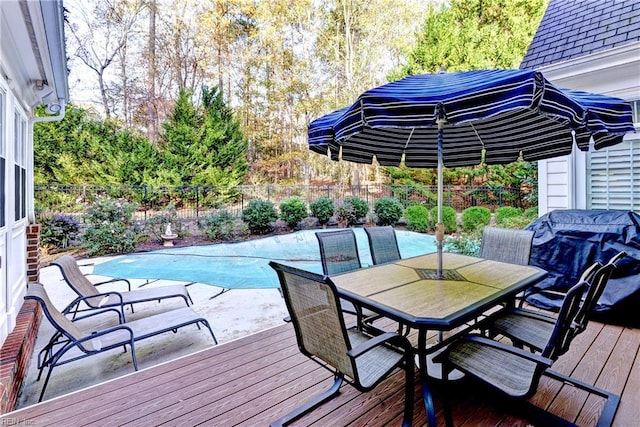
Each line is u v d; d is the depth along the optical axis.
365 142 3.73
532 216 9.63
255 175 18.09
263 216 10.92
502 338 3.16
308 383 2.46
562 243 3.92
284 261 7.97
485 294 2.29
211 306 4.65
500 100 1.84
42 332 3.80
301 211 11.68
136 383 2.46
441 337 2.86
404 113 2.04
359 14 17.38
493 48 13.83
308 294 1.87
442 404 2.20
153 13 16.09
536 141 3.52
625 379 2.44
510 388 1.76
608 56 4.63
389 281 2.63
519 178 12.41
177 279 6.28
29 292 2.87
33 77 3.93
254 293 5.29
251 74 17.92
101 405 2.21
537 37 5.98
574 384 2.32
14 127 3.44
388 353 2.12
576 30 5.38
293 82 17.83
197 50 17.05
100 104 15.98
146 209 10.88
